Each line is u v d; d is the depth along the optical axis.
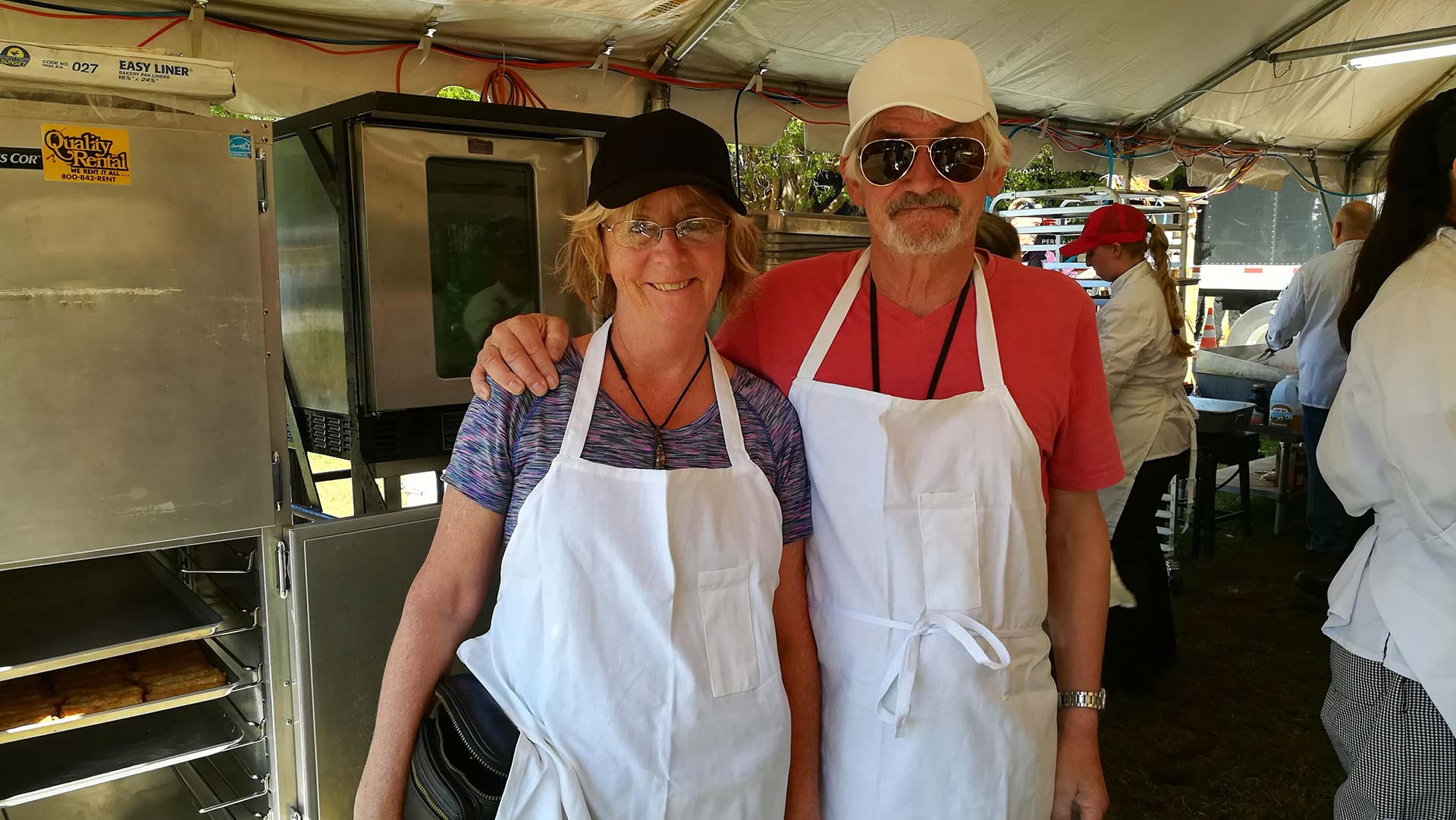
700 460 1.27
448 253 2.14
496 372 1.22
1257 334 8.02
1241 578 4.75
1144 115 5.54
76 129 1.53
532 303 2.30
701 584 1.22
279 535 1.82
